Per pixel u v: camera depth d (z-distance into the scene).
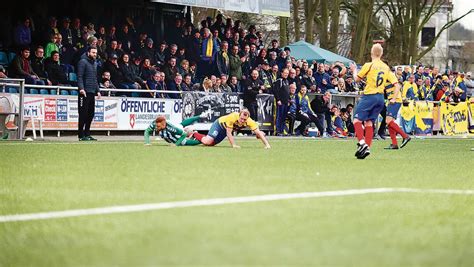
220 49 39.31
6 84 27.48
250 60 40.16
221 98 36.75
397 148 27.58
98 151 20.70
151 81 34.88
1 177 13.47
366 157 21.59
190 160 18.00
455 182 14.48
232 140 24.08
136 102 34.03
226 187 12.34
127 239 7.77
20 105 27.53
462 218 9.85
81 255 6.99
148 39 36.19
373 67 21.62
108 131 33.28
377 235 8.29
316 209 10.05
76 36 33.66
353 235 8.23
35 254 7.09
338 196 11.52
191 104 35.75
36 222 8.78
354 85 44.28
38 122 30.58
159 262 6.64
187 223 8.70
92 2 37.75
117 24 37.66
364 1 62.59
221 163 17.30
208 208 9.88
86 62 28.09
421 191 12.64
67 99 31.55
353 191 12.25
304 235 8.12
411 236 8.34
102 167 15.62
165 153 20.39
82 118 28.11
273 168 16.30
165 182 12.93
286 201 10.73
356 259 6.95
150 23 38.81
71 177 13.57
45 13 35.97
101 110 32.84
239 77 38.81
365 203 10.84
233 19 70.94
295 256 7.00
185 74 36.81
